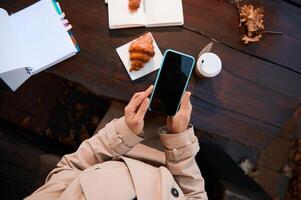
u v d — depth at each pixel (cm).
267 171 154
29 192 90
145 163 98
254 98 96
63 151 106
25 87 149
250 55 97
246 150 152
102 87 94
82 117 147
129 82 94
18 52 92
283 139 156
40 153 96
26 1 96
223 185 97
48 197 75
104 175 79
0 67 89
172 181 84
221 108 95
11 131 101
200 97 95
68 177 82
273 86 97
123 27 95
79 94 149
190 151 91
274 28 98
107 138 90
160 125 108
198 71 92
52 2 95
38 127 148
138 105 86
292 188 154
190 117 95
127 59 94
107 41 95
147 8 94
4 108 148
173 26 96
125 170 83
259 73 97
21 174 91
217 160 111
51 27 94
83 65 94
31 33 94
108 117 111
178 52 90
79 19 95
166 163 96
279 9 100
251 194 97
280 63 98
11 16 94
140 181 79
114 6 94
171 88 90
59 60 93
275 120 97
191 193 92
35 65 93
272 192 153
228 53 96
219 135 96
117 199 74
